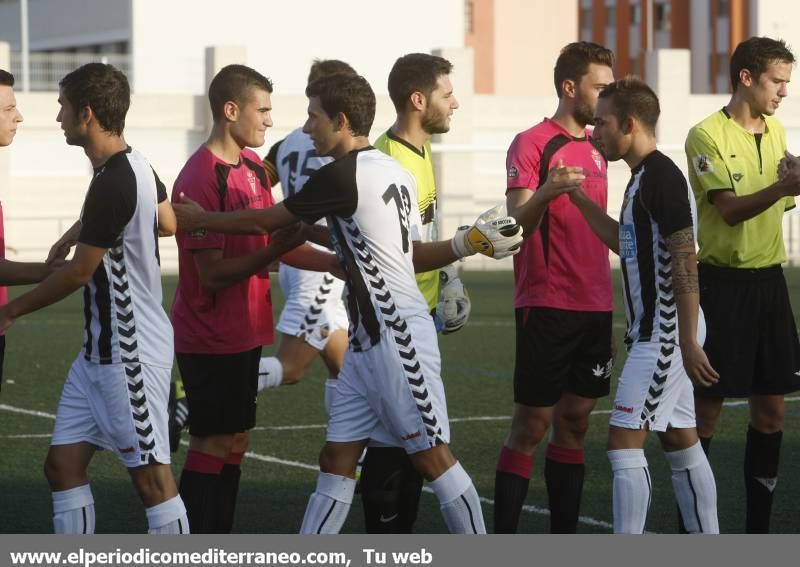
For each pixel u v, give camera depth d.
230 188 17.08
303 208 14.75
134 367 14.34
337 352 23.69
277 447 24.91
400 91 17.92
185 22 112.69
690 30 164.88
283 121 82.44
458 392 31.91
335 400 15.21
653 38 168.88
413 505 17.20
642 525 15.68
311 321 23.38
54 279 14.09
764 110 18.34
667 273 15.32
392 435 15.08
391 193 14.75
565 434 18.05
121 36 112.38
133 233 14.26
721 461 23.45
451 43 123.25
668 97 84.12
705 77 162.38
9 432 26.67
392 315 14.68
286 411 29.11
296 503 20.39
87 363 14.56
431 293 18.47
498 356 38.97
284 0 116.81
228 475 17.89
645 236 15.42
